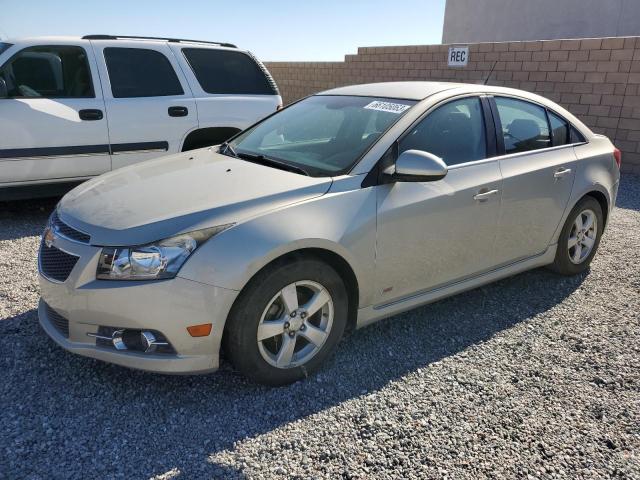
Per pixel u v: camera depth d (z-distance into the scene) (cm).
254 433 261
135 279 257
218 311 261
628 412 288
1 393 282
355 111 373
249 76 701
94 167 588
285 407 281
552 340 361
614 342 360
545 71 992
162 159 388
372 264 313
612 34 1405
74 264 269
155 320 258
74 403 277
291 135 381
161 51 631
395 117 345
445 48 1154
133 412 272
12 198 551
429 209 332
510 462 248
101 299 260
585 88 941
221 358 300
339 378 308
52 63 568
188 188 302
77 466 236
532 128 415
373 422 271
